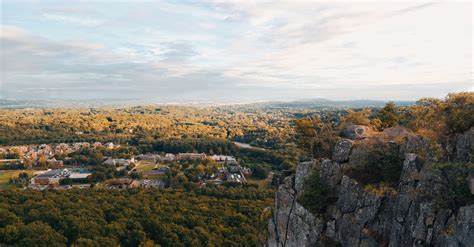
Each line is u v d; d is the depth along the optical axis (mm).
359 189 33594
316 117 51156
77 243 67000
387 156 34156
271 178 140375
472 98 32438
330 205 36562
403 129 37250
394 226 29500
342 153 38250
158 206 94875
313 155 46531
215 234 74688
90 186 137625
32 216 81688
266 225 47625
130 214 86938
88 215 84438
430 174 28734
